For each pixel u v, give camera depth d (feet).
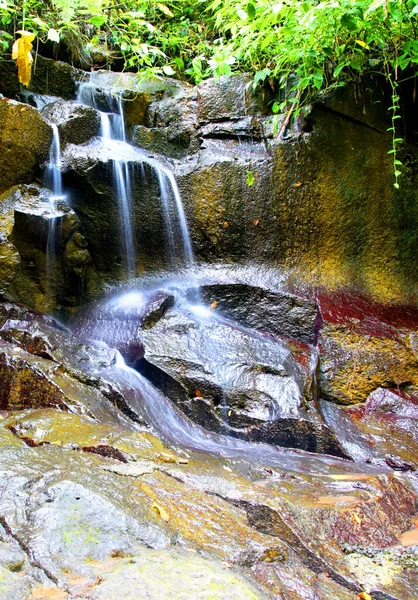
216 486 8.14
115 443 9.34
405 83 19.31
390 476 10.17
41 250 16.40
